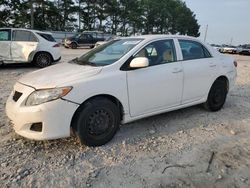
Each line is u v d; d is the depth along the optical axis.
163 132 4.67
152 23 75.50
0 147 3.94
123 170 3.49
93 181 3.24
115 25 64.00
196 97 5.33
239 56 31.16
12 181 3.18
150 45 4.64
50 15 52.19
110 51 4.65
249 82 9.73
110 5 59.81
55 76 3.93
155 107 4.64
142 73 4.36
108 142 4.19
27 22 48.09
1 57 11.10
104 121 4.03
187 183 3.24
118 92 4.09
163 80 4.61
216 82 5.69
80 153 3.85
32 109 3.59
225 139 4.49
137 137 4.43
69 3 55.28
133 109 4.34
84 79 3.83
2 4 45.25
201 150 4.07
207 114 5.66
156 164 3.64
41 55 11.84
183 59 5.06
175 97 4.91
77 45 28.78
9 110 3.88
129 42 4.72
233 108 6.20
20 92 3.85
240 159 3.83
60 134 3.70
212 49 5.77
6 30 11.23
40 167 3.49
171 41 4.99
